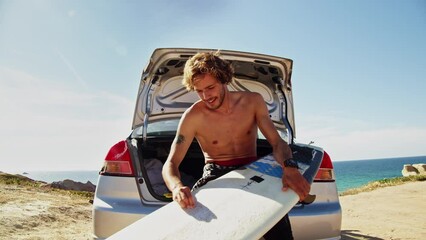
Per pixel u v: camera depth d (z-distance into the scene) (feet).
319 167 7.57
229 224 5.49
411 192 31.71
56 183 62.59
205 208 5.92
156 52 9.95
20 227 15.92
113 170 7.74
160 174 9.34
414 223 17.66
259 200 5.88
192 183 10.50
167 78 11.19
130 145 8.15
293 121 11.09
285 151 6.39
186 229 5.56
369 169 518.78
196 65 6.12
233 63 10.84
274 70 10.84
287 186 6.03
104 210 7.28
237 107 6.76
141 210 7.20
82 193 40.40
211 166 6.92
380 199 28.27
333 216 7.51
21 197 26.12
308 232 7.20
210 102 6.34
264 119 6.87
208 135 6.79
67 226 17.38
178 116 11.80
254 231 5.31
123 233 5.90
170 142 10.68
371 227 17.01
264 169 6.71
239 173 6.66
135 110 10.79
